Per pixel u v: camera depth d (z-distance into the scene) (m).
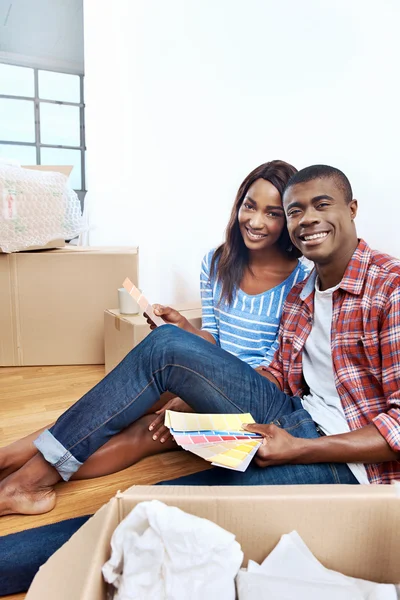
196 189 1.99
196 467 1.23
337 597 0.51
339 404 0.94
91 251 2.03
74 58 4.63
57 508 1.03
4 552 0.80
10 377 1.92
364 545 0.58
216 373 0.94
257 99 1.57
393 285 0.83
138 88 2.52
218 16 1.73
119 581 0.50
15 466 1.03
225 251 1.43
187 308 1.69
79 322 2.03
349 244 0.91
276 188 1.30
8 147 4.61
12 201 1.90
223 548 0.51
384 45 1.13
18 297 1.99
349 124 1.25
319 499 0.57
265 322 1.35
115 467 1.17
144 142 2.50
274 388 1.02
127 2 2.57
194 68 1.92
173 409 1.12
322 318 0.98
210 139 1.85
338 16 1.24
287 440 0.80
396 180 1.13
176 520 0.50
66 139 4.80
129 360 0.97
